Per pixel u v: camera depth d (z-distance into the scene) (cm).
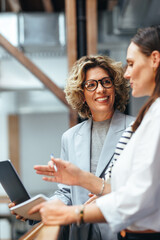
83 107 220
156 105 124
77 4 421
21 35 591
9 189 179
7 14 589
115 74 202
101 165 192
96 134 207
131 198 117
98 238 175
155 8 500
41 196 133
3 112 920
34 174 967
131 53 131
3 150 963
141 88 131
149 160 117
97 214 122
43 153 973
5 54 586
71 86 208
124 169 125
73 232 146
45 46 601
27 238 123
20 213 149
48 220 125
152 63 126
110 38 594
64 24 593
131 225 129
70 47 391
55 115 978
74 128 217
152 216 123
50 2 623
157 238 127
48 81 382
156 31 126
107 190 146
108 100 200
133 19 554
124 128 200
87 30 399
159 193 121
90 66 202
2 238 627
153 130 120
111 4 643
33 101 720
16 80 605
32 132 976
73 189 200
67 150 214
